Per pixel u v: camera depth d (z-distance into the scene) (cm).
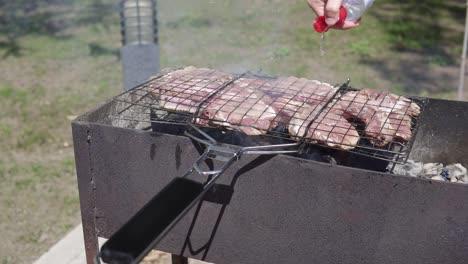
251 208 184
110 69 525
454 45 599
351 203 170
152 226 144
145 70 341
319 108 198
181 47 566
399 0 747
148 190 195
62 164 358
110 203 202
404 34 625
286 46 574
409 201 164
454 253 166
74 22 675
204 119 186
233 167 179
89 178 200
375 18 673
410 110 205
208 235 195
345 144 175
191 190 159
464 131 227
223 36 601
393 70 527
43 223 299
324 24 190
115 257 136
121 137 190
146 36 340
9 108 436
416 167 223
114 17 694
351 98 212
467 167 231
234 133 205
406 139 184
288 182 175
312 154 198
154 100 221
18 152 371
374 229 171
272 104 199
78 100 454
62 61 546
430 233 166
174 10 698
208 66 512
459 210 160
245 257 193
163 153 187
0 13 711
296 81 229
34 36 625
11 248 279
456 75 518
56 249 271
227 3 722
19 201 317
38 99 454
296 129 181
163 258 267
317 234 179
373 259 175
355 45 579
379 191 165
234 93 209
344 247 177
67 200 320
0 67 528
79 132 193
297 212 178
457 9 721
